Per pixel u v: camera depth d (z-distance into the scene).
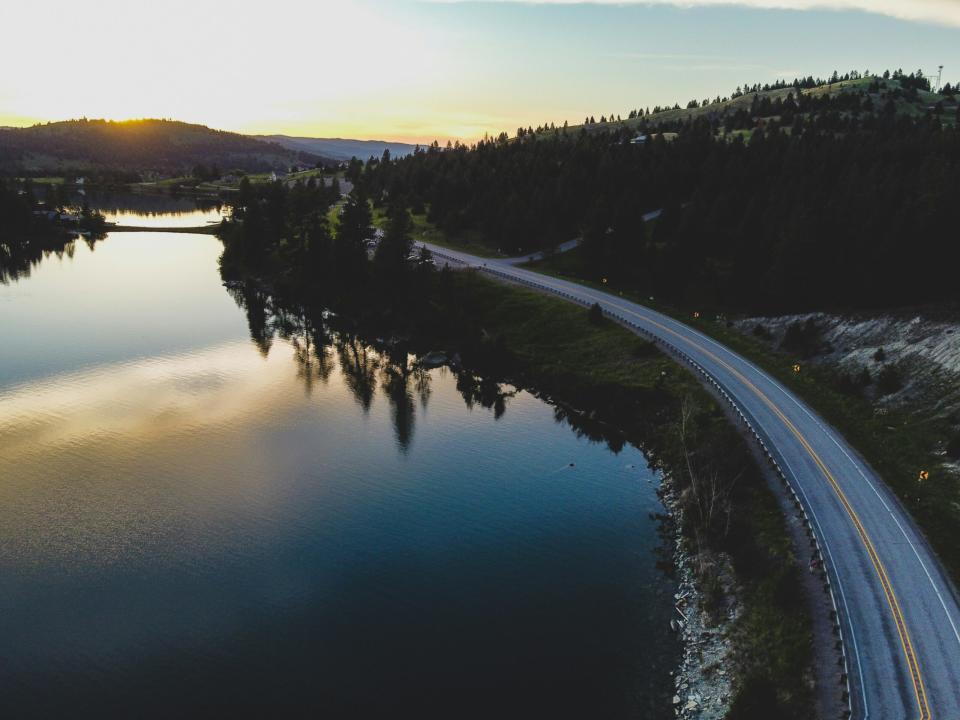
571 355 91.81
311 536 53.56
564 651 41.03
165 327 113.69
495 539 53.44
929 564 43.62
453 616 44.22
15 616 43.53
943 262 80.69
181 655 40.44
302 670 39.34
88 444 69.25
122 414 77.44
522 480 63.50
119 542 52.06
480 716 36.03
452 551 51.69
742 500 53.94
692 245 113.19
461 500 59.62
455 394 87.56
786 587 42.16
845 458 57.56
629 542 52.97
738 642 40.12
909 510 49.81
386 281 119.69
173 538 52.81
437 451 69.88
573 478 63.78
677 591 46.66
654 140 181.88
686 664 39.69
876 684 34.34
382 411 81.25
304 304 132.38
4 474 62.44
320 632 42.62
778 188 116.69
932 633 37.75
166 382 88.38
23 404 79.06
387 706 36.66
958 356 65.50
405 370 97.12
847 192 100.69
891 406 65.56
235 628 42.81
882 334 76.38
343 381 91.81
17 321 112.81
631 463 66.81
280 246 167.75
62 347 100.38
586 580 48.16
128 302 128.88
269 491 60.75
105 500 58.28
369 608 44.97
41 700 36.81
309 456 68.31
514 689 37.97
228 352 102.25
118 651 40.66
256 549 51.59
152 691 37.56
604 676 38.97
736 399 69.31
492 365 95.06
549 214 148.00
